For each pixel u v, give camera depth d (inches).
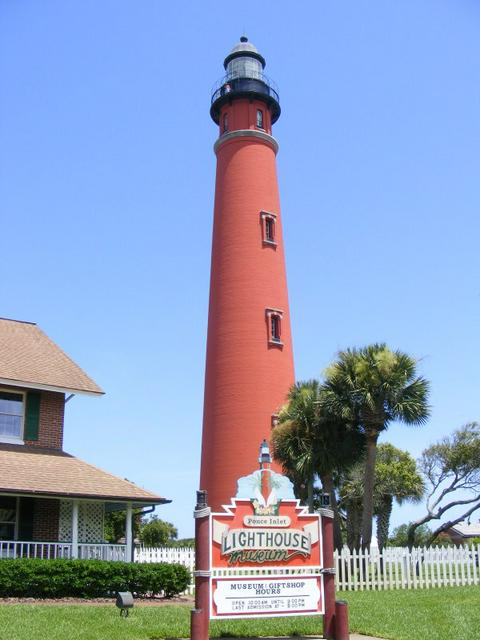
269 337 1401.3
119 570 818.8
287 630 579.2
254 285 1418.6
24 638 501.7
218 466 1350.9
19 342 1101.7
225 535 530.6
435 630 567.2
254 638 546.6
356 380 1099.9
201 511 522.6
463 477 1647.4
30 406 1007.0
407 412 1083.9
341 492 1691.7
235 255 1435.8
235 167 1486.2
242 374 1374.3
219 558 525.7
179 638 523.2
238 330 1396.4
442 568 999.6
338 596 821.2
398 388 1088.2
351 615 638.5
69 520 962.1
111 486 941.2
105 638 509.7
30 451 974.4
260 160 1494.8
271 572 544.4
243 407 1357.0
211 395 1402.6
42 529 938.1
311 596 544.7
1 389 995.3
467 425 1672.0
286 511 557.3
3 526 916.0
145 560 1047.0
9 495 861.2
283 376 1398.9
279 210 1507.1
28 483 871.1
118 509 1082.1
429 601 747.4
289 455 1178.0
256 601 525.7
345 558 936.3
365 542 1066.1
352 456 1156.5
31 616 604.4
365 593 864.9
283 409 1250.0
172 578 846.5
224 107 1558.8
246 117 1525.6
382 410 1099.9
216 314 1432.1
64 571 791.1
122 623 577.3
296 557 550.6
